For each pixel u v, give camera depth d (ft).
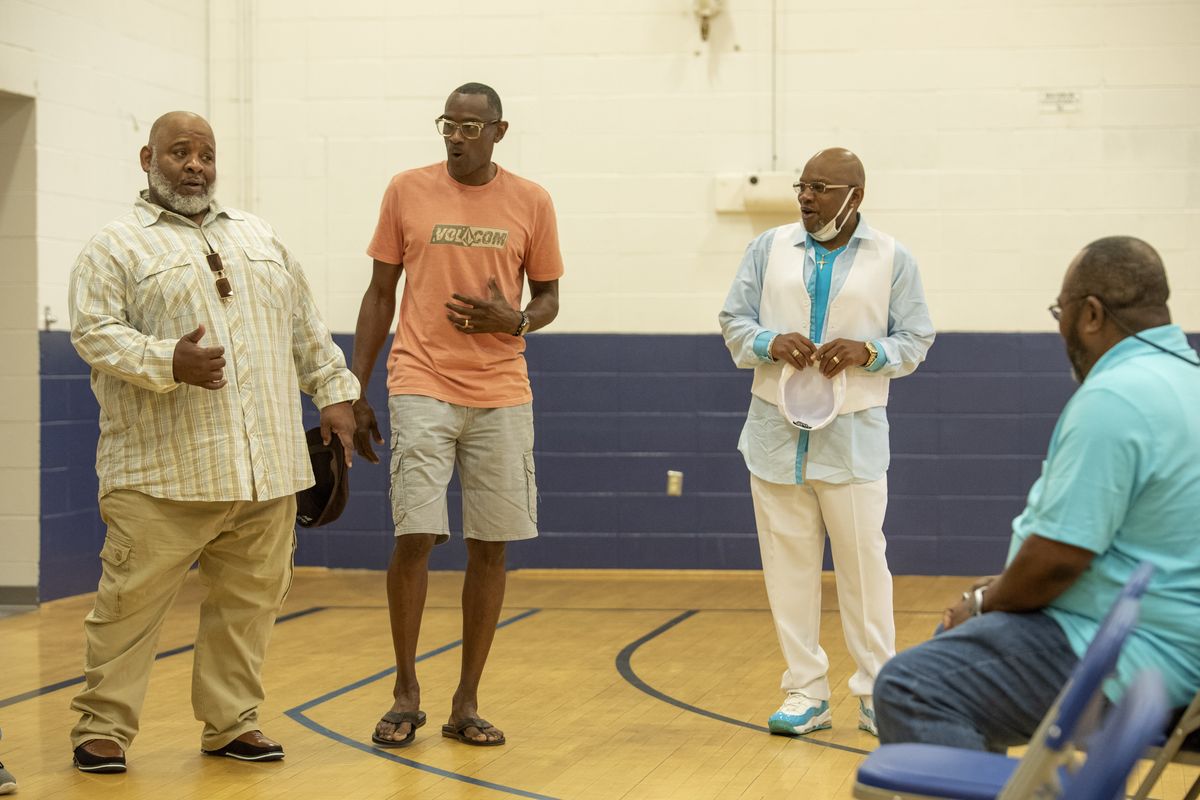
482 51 27.09
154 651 12.74
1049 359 25.89
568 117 26.94
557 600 23.61
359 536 27.09
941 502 26.16
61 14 23.18
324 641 19.35
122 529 12.15
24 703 15.28
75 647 19.03
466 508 13.73
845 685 16.40
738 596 24.06
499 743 13.41
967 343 26.05
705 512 26.66
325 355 13.37
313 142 27.48
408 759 12.78
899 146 26.25
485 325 13.20
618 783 11.96
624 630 20.39
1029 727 8.32
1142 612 7.91
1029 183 25.96
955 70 26.05
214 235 12.59
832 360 13.53
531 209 13.96
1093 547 7.80
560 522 26.94
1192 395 7.95
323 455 13.28
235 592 12.75
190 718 14.49
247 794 11.55
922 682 8.21
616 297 26.89
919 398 26.18
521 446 13.67
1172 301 25.68
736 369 26.58
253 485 12.28
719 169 26.66
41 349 22.77
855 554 13.83
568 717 14.65
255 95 27.58
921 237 26.25
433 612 22.24
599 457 26.86
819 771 12.37
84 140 23.84
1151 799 11.61
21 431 22.77
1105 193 25.80
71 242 23.58
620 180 26.84
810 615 14.08
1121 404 7.82
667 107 26.73
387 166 27.35
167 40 26.27
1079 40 25.76
